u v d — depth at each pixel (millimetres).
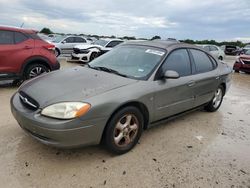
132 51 4453
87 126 3004
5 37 6461
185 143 4016
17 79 6801
